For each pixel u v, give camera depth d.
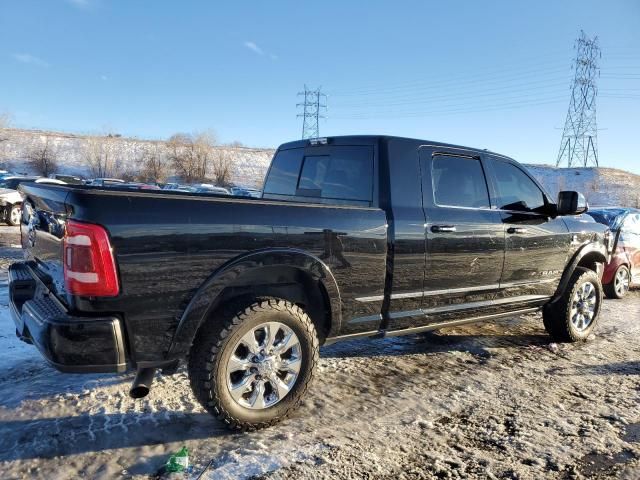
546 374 4.55
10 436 3.13
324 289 3.48
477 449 3.18
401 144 4.07
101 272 2.68
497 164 4.79
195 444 3.11
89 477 2.74
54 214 2.99
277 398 3.33
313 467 2.88
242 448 3.06
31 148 74.12
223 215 3.03
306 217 3.35
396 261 3.81
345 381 4.24
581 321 5.61
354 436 3.27
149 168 69.56
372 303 3.75
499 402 3.90
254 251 3.12
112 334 2.72
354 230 3.56
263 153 88.38
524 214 4.81
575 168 77.25
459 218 4.23
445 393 4.04
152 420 3.39
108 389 3.86
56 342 2.64
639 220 9.16
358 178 4.09
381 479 2.81
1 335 5.00
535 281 4.98
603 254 5.76
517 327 6.23
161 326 2.88
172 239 2.86
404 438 3.28
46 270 3.23
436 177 4.23
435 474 2.88
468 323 4.56
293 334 3.33
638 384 4.37
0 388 3.83
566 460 3.08
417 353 5.06
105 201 2.72
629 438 3.38
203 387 3.07
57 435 3.16
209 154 75.12
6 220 16.52
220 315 3.13
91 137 74.31
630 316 7.07
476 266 4.37
